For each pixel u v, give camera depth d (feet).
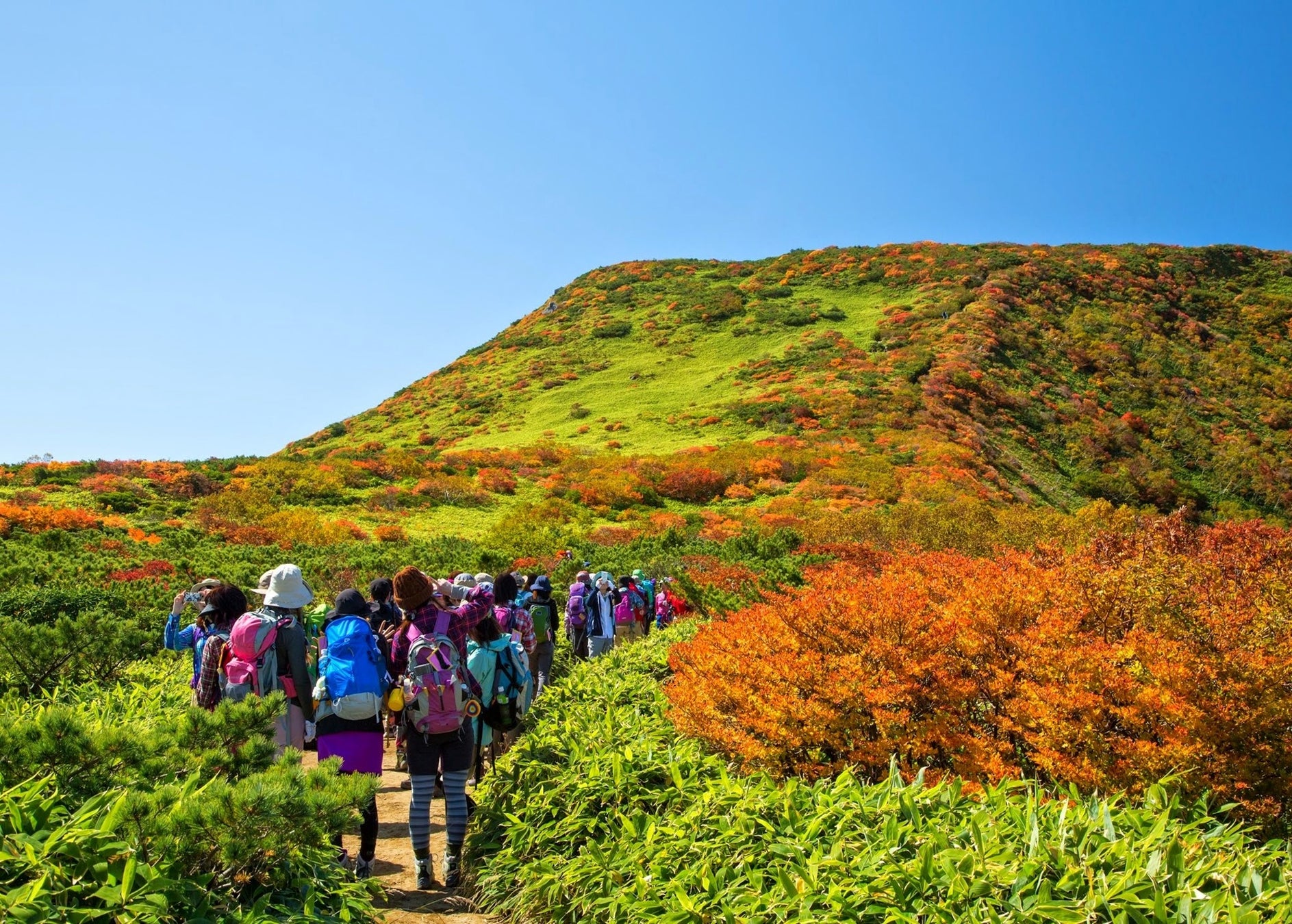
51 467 123.13
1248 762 12.90
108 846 9.62
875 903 9.82
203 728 12.51
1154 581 15.98
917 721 15.49
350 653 15.72
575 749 16.87
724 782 13.79
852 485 141.49
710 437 185.47
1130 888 9.36
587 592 37.27
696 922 10.59
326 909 11.55
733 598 40.42
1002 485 151.74
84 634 25.61
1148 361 228.63
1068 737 13.83
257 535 96.78
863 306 271.49
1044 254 294.46
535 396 241.35
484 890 15.38
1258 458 185.68
